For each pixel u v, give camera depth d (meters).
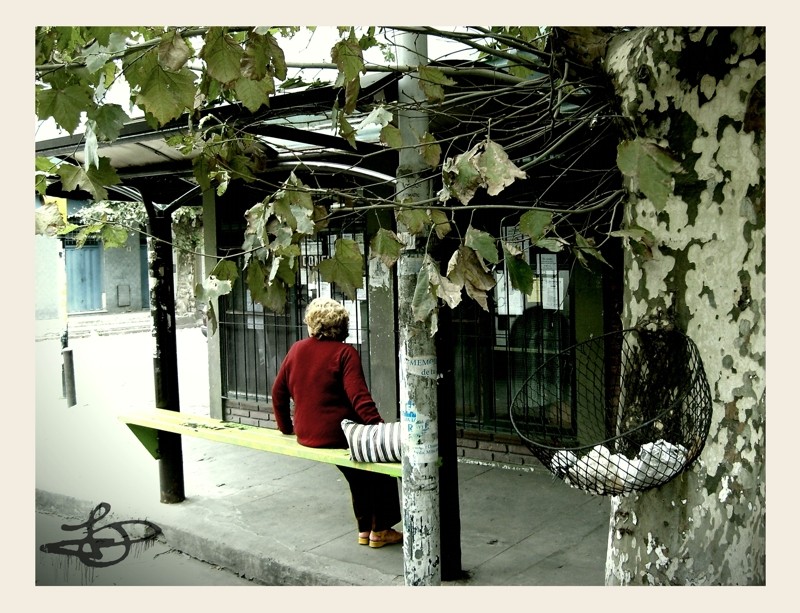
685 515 3.04
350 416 5.52
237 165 4.44
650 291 3.10
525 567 5.11
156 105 3.11
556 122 4.11
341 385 5.47
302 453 5.44
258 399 9.10
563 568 5.08
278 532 5.92
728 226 2.93
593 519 5.96
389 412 8.01
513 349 7.29
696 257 2.98
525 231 3.10
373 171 6.10
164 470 6.65
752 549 2.98
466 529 5.84
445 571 4.91
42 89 3.16
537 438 7.14
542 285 7.07
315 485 7.08
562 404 7.02
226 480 7.32
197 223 23.45
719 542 2.98
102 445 8.98
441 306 4.35
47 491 7.09
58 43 3.35
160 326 6.97
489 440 7.49
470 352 7.54
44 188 4.04
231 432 6.05
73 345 19.70
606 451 3.08
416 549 4.26
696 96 2.92
